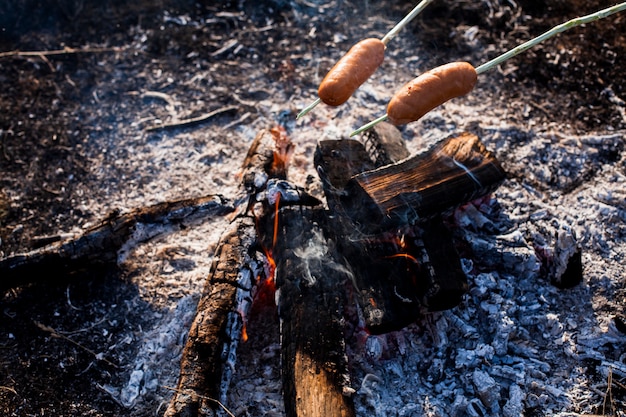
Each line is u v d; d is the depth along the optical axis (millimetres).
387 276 953
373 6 1517
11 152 1271
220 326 924
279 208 1000
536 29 1466
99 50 1437
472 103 1334
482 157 1033
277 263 974
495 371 971
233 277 954
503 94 1351
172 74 1396
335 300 942
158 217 1046
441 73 823
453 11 1496
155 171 1243
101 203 1203
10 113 1326
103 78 1389
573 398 964
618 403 961
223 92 1360
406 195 978
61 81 1382
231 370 926
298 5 1518
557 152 1238
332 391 869
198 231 1143
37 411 977
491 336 1000
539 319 1019
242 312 950
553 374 988
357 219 977
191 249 1117
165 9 1509
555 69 1389
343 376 884
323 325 918
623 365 988
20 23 1473
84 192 1219
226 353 921
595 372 990
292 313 928
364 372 975
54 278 1082
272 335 1014
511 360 984
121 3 1516
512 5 1510
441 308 982
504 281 1040
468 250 1049
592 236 1122
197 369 898
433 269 958
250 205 1020
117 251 1066
